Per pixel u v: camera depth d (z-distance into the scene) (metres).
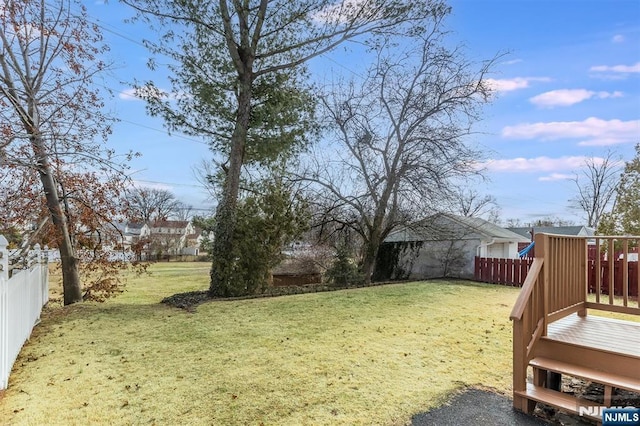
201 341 5.24
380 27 10.30
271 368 4.18
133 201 9.26
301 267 13.87
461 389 3.65
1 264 3.78
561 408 3.05
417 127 12.23
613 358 3.27
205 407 3.27
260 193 10.31
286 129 10.20
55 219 8.41
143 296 10.52
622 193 12.04
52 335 5.64
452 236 13.65
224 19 8.90
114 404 3.34
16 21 7.71
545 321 3.74
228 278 9.20
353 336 5.45
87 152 8.26
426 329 5.84
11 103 7.36
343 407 3.26
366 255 13.04
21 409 3.25
